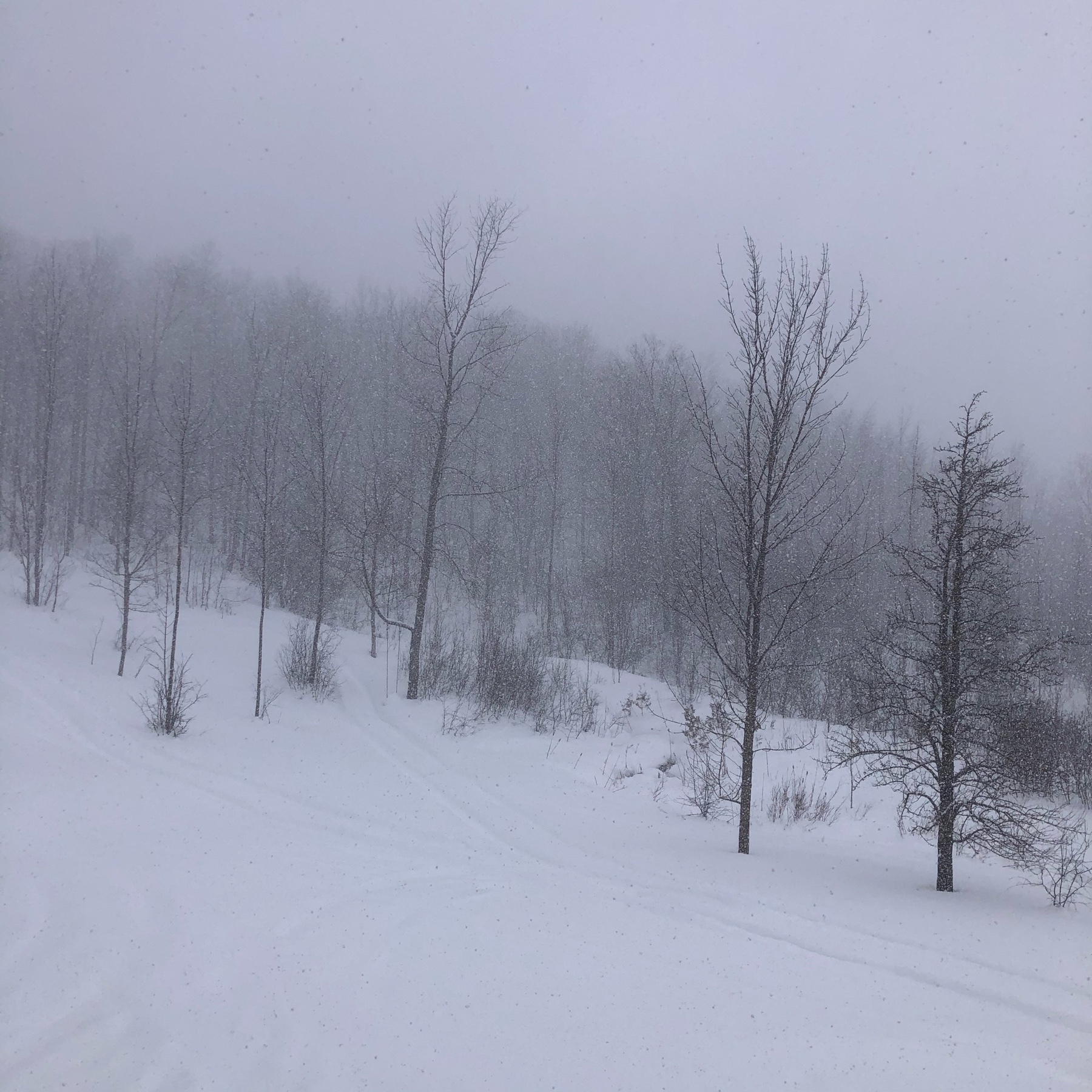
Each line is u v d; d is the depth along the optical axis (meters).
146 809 11.14
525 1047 5.55
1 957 6.67
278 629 25.75
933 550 10.38
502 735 17.97
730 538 13.40
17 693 16.14
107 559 30.62
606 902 8.67
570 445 45.50
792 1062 5.34
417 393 32.78
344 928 7.58
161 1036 5.66
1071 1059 5.40
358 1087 5.09
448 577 38.31
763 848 11.36
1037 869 10.27
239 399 40.91
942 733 9.68
